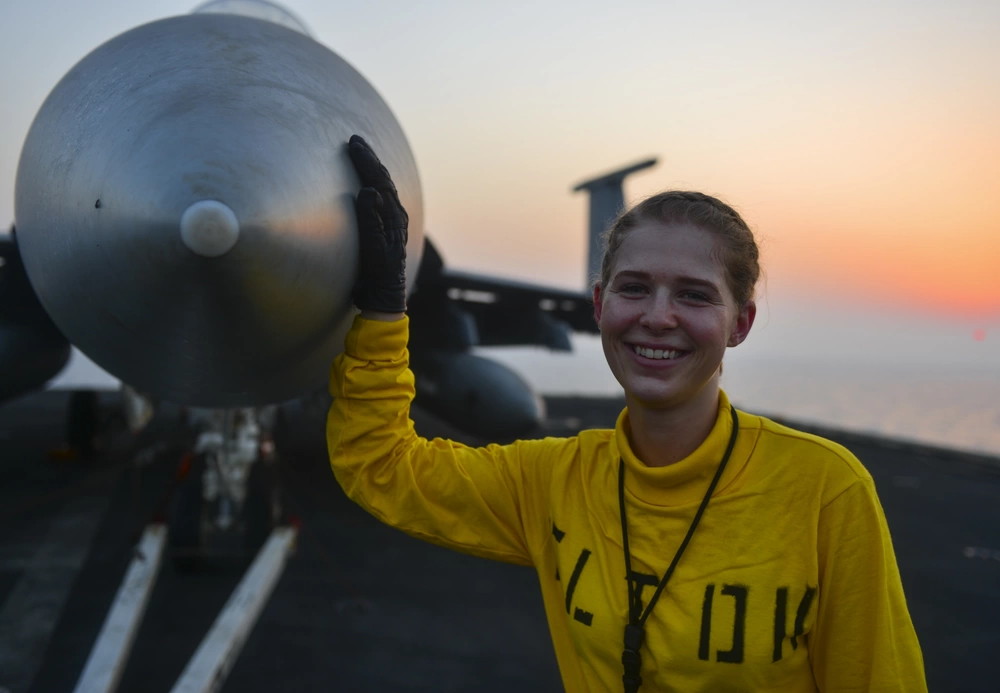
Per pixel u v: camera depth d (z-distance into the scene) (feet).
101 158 4.83
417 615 16.60
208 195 4.53
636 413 4.58
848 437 50.52
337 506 26.58
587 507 4.81
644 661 4.32
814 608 4.15
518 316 34.71
